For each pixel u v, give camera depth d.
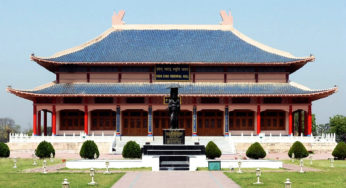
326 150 88.62
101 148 87.06
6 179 45.94
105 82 103.50
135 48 106.25
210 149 70.56
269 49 105.94
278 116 105.12
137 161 59.34
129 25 113.12
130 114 105.19
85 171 54.12
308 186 41.38
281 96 98.75
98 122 104.94
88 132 102.06
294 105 100.19
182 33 111.75
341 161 70.12
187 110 105.88
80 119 104.75
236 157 74.75
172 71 103.31
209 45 107.31
